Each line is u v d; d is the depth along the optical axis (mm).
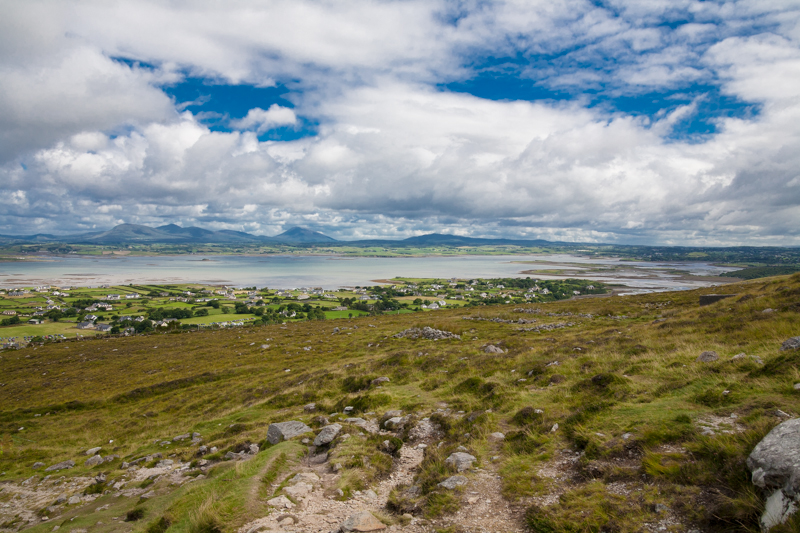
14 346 90062
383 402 20531
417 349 34844
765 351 14516
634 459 8992
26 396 43625
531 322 51281
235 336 72688
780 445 6555
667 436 9305
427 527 8250
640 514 7062
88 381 47719
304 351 49156
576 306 68812
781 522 5469
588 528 7039
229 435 21328
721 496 6707
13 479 20859
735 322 21344
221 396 32531
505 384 19375
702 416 9969
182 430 25484
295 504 10047
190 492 12281
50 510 15305
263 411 25141
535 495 8688
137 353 63594
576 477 9094
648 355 18594
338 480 11383
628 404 12297
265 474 12031
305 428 16984
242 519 9297
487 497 9055
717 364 13891
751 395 10391
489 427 13539
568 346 25219
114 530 11531
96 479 18406
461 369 24844
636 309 55125
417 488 10445
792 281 30875
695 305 43812
